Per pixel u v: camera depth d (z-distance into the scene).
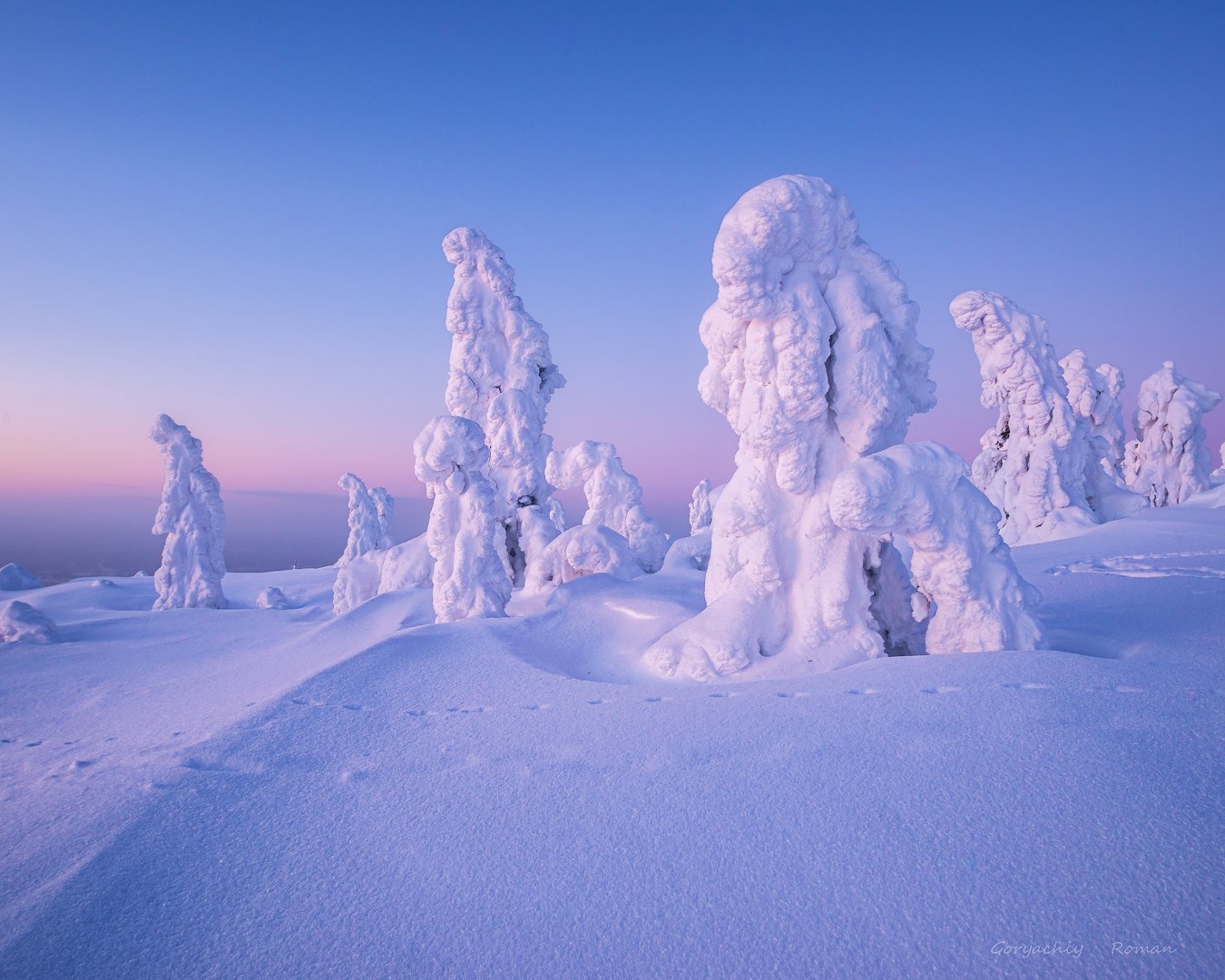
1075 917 2.96
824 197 7.88
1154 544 15.80
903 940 2.91
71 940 3.16
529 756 5.02
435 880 3.55
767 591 7.98
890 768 4.34
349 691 6.73
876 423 7.89
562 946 3.01
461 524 10.98
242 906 3.41
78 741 6.75
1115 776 4.00
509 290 16.78
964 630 6.93
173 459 22.38
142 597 26.88
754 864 3.50
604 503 16.83
